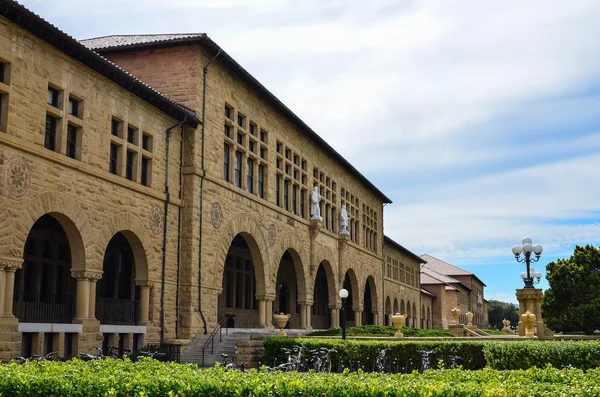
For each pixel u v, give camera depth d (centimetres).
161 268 2488
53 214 1980
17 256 1792
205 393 888
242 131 3084
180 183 2652
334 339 2367
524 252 3044
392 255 6353
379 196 5728
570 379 1045
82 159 2095
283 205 3509
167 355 2306
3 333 1719
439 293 8912
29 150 1850
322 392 859
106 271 2666
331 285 4297
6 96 1806
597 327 5956
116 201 2247
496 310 16412
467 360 2278
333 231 4412
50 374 980
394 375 1062
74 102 2127
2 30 1795
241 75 3031
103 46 2842
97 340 2088
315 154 4084
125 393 906
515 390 859
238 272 3806
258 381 904
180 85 2720
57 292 2483
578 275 6022
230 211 2914
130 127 2398
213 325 2709
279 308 4322
